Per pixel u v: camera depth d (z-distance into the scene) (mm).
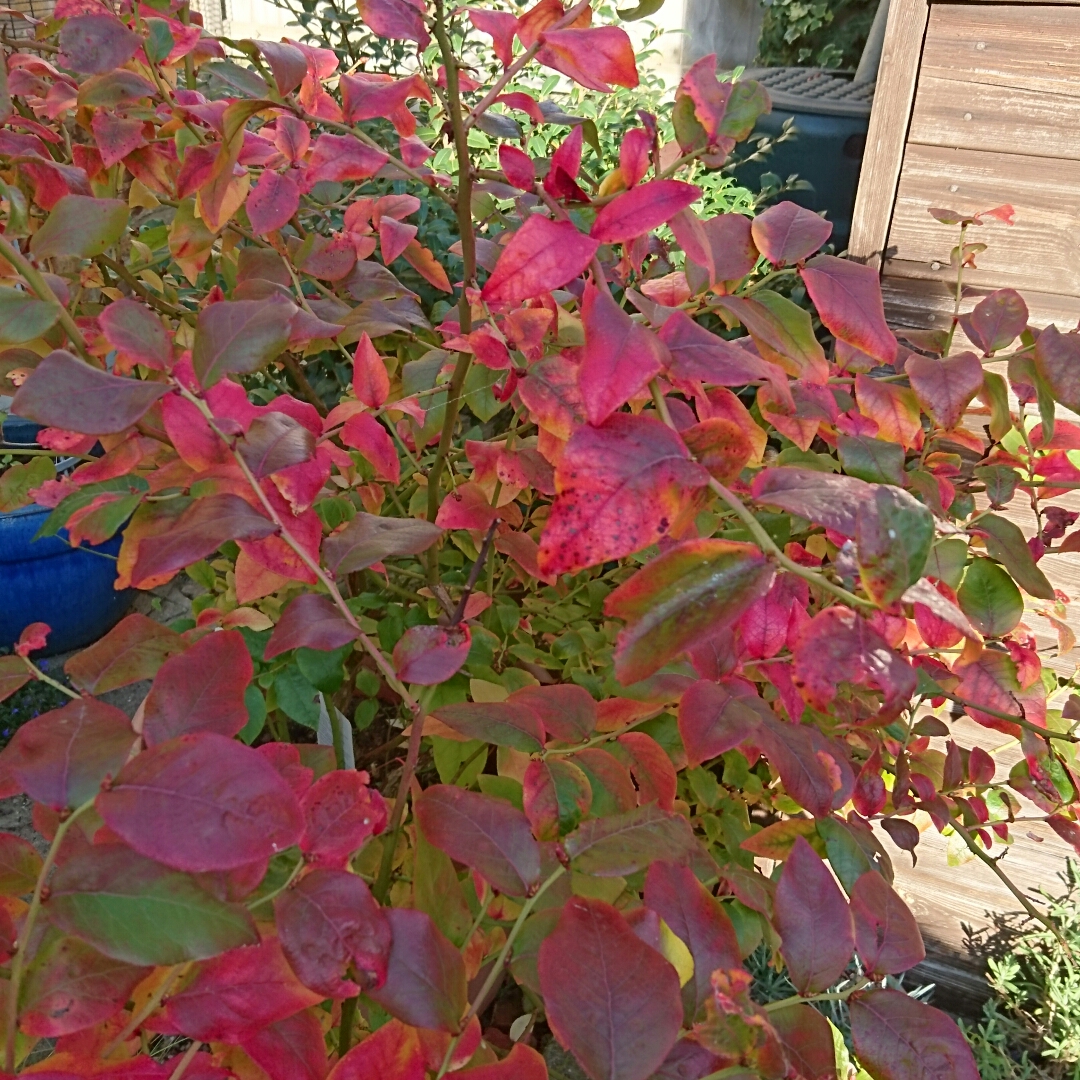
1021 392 1222
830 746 976
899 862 1938
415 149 1251
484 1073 559
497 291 591
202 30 1323
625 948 562
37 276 797
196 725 620
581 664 1432
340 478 1243
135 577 667
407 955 596
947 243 1524
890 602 494
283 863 719
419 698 854
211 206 1003
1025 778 1327
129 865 528
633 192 631
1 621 2949
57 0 1176
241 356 731
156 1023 614
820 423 1095
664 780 907
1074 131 1395
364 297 1378
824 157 2189
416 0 896
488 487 1316
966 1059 643
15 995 529
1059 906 1826
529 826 721
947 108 1447
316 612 767
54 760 530
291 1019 649
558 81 2469
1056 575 1649
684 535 729
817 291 844
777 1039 529
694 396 832
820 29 3340
